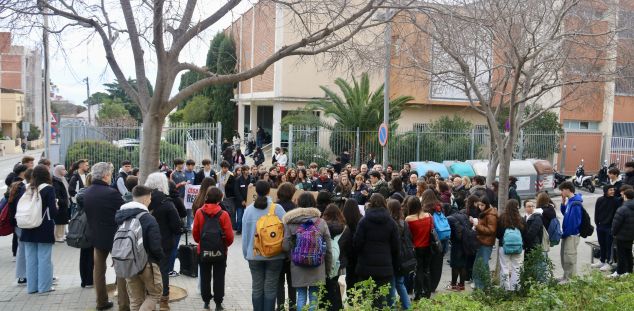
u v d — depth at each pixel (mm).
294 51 8484
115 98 55031
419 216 8477
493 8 10828
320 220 6801
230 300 8555
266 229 6832
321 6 9195
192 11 8281
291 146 22844
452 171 20953
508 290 8375
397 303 6801
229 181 14391
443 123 27125
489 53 12930
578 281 7164
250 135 32219
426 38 12836
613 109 31156
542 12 11859
